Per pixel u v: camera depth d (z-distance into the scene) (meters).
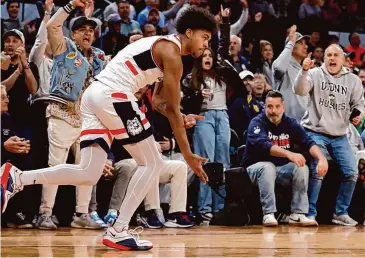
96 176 3.44
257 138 5.84
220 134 6.08
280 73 6.59
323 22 9.73
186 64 6.24
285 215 5.94
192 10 3.39
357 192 6.18
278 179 5.86
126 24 7.92
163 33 8.17
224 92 6.16
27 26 7.39
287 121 5.94
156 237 4.44
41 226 5.17
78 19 5.43
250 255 3.19
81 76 5.24
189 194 5.96
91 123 3.42
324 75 6.10
